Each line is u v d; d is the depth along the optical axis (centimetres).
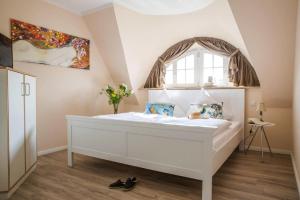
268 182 254
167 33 439
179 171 221
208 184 203
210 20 378
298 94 263
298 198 216
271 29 290
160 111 413
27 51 337
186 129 214
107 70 493
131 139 254
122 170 292
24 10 332
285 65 327
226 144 266
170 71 499
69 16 401
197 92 438
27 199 214
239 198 215
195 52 466
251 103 401
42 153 365
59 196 220
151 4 357
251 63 374
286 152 378
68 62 402
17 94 240
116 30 398
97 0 357
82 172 284
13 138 230
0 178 216
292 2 255
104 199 213
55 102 383
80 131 300
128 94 465
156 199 213
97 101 469
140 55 461
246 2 269
